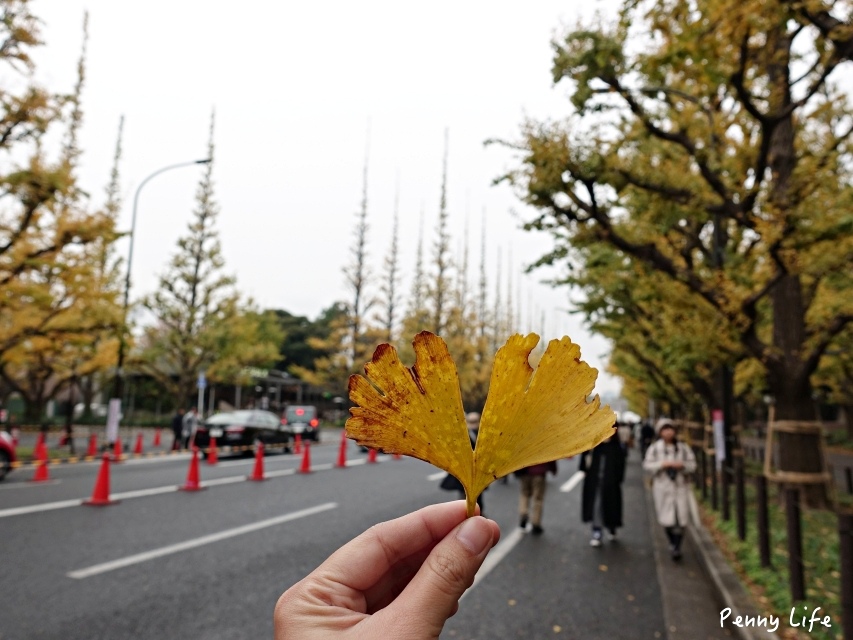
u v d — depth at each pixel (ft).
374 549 3.34
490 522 2.94
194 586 16.02
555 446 2.40
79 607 14.24
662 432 22.29
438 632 2.73
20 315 42.16
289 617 2.99
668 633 13.74
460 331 107.14
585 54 18.39
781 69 21.03
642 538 25.23
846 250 17.83
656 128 20.65
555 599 16.19
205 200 80.43
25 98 32.68
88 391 97.14
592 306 32.76
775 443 27.12
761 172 19.20
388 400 2.51
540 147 19.63
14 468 37.24
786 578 15.84
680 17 16.33
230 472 40.86
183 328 81.15
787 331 26.05
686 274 21.53
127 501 27.63
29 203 34.35
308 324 172.24
